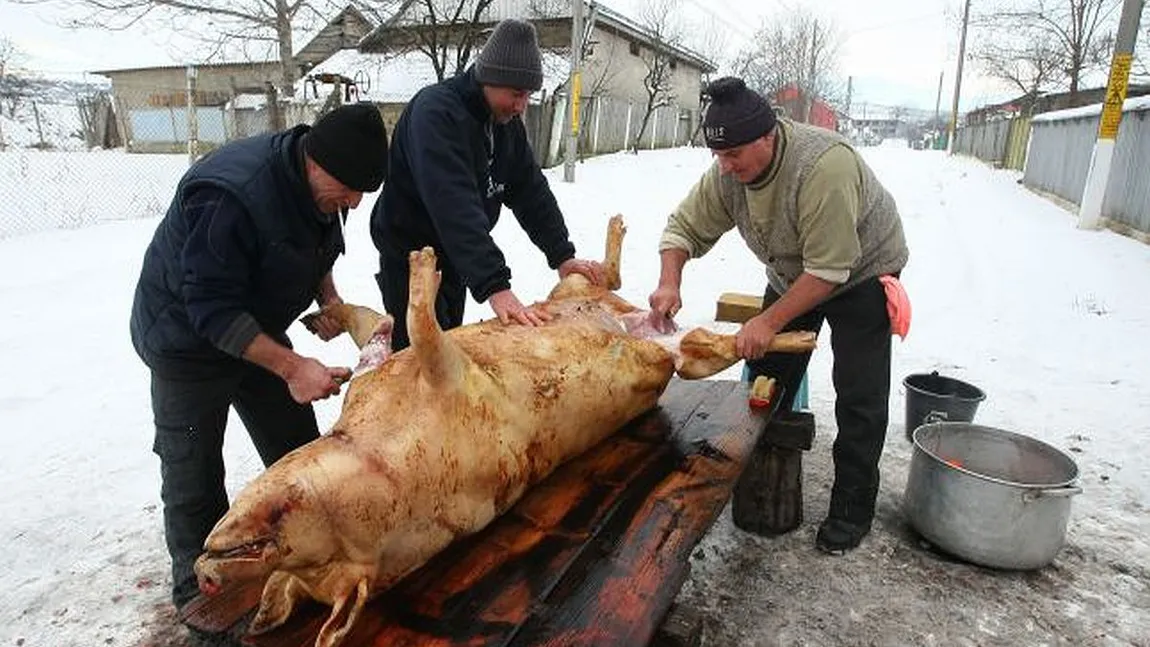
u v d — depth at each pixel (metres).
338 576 1.77
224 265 2.19
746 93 2.69
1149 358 5.54
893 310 2.95
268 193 2.23
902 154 34.88
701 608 2.84
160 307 2.35
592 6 19.16
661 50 25.33
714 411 3.20
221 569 1.58
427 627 1.79
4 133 25.05
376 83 19.50
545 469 2.44
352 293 6.50
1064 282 7.95
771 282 3.58
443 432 1.99
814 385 5.07
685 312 6.62
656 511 2.32
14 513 3.24
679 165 19.66
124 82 26.48
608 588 1.95
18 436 3.88
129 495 3.44
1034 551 2.97
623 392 2.75
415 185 3.08
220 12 14.08
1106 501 3.63
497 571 2.01
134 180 13.09
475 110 2.99
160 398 2.49
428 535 1.95
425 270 1.95
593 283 3.35
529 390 2.33
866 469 3.14
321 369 2.22
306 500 1.67
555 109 18.41
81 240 8.24
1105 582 3.02
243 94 22.09
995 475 3.39
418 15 17.39
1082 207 11.65
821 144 2.76
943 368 5.38
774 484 3.27
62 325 5.52
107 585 2.86
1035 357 5.59
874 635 2.71
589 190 13.43
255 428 2.91
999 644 2.67
